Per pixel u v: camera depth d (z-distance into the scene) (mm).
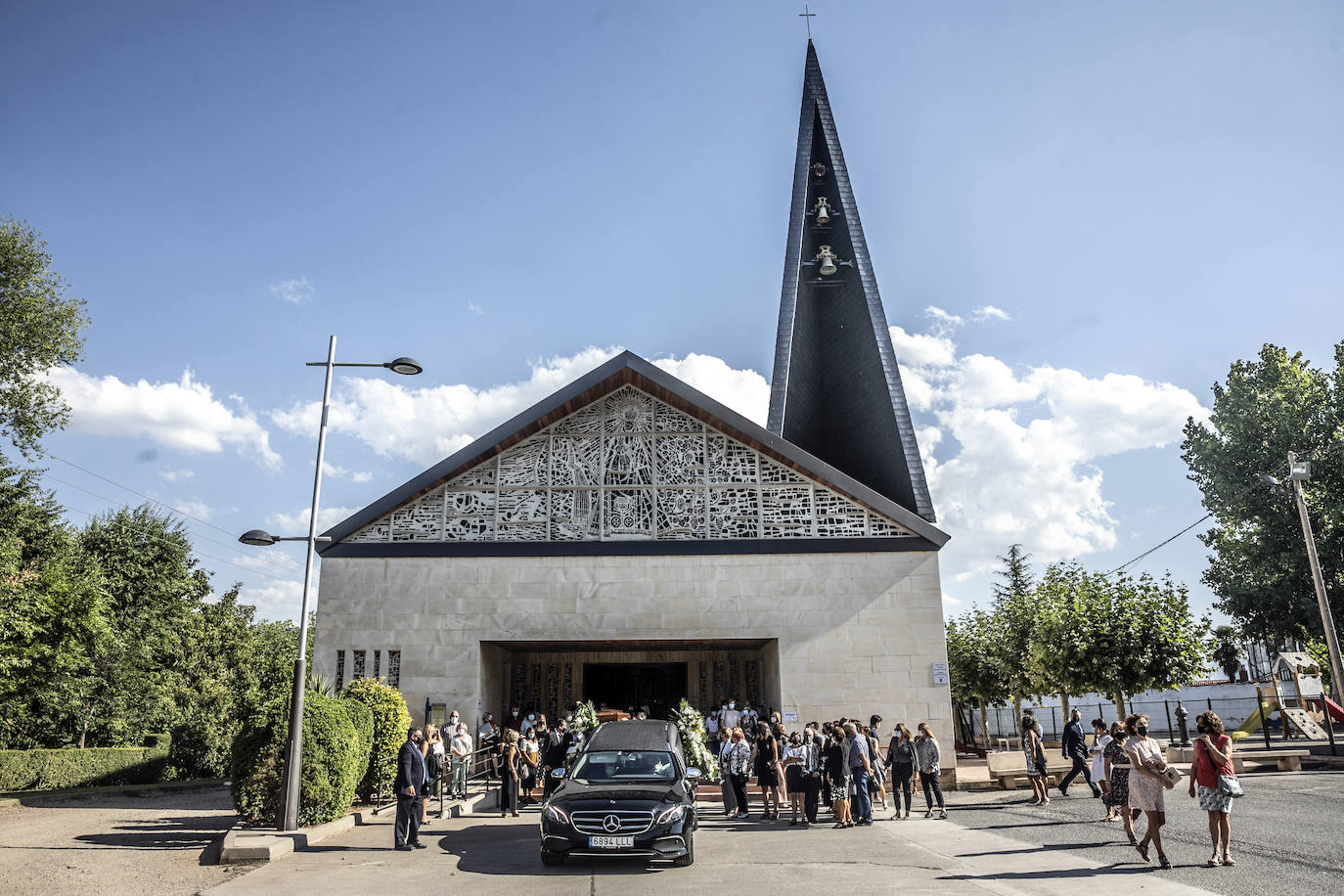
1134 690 25125
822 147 39219
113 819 20078
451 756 21766
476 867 12820
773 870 12039
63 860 13789
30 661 27969
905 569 25438
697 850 14242
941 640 24891
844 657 24844
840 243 37312
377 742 20703
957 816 17812
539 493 26281
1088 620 25875
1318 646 38875
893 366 33469
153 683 45000
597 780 14047
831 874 11461
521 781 21359
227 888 11250
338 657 24750
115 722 42094
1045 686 33219
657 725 16328
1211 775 11164
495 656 27062
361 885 11383
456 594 25172
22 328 28625
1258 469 42000
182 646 50156
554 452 26625
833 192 38281
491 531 25922
